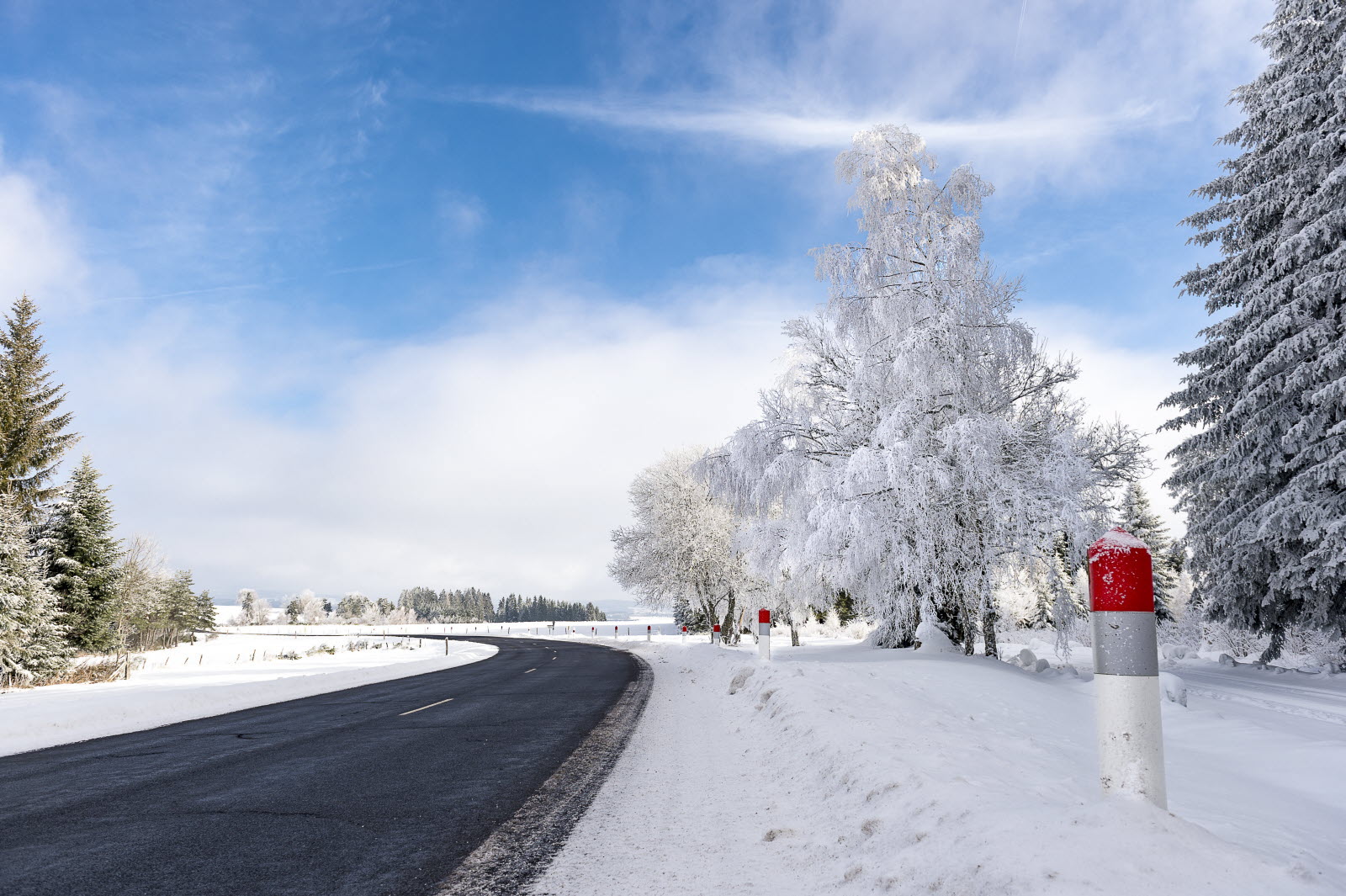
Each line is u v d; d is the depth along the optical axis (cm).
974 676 1118
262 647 6034
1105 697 284
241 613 15675
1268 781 588
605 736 895
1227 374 1819
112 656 3603
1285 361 1697
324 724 1059
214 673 2614
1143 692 279
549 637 7362
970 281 1741
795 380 2048
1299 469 1719
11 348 3588
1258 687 1372
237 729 1024
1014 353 1750
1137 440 1762
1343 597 1673
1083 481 1579
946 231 1817
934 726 675
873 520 1655
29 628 2459
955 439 1611
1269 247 1811
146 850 438
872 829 388
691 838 444
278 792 600
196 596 8219
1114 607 283
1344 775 579
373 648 6194
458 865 400
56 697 1623
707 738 864
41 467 3650
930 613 1748
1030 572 1684
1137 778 274
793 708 820
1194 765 608
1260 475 1755
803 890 341
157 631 6500
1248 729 796
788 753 673
